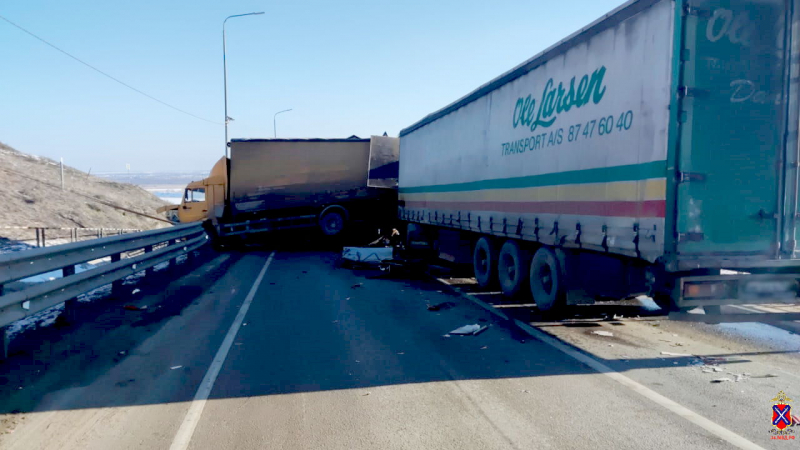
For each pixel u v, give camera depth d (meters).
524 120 9.32
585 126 7.50
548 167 8.50
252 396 5.17
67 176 40.28
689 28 5.82
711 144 5.93
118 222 30.44
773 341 7.03
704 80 5.88
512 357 6.44
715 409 4.77
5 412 4.75
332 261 17.58
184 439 4.24
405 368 6.03
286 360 6.33
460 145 12.40
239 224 21.55
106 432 4.37
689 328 7.86
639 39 6.41
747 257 6.04
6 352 6.13
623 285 7.10
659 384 5.44
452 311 9.23
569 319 8.56
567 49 8.02
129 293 10.47
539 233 8.80
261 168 21.55
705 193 5.92
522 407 4.87
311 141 21.72
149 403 4.99
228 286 11.99
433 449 4.06
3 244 17.55
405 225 18.80
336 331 7.76
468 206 11.91
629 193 6.56
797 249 6.14
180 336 7.44
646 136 6.25
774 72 6.07
